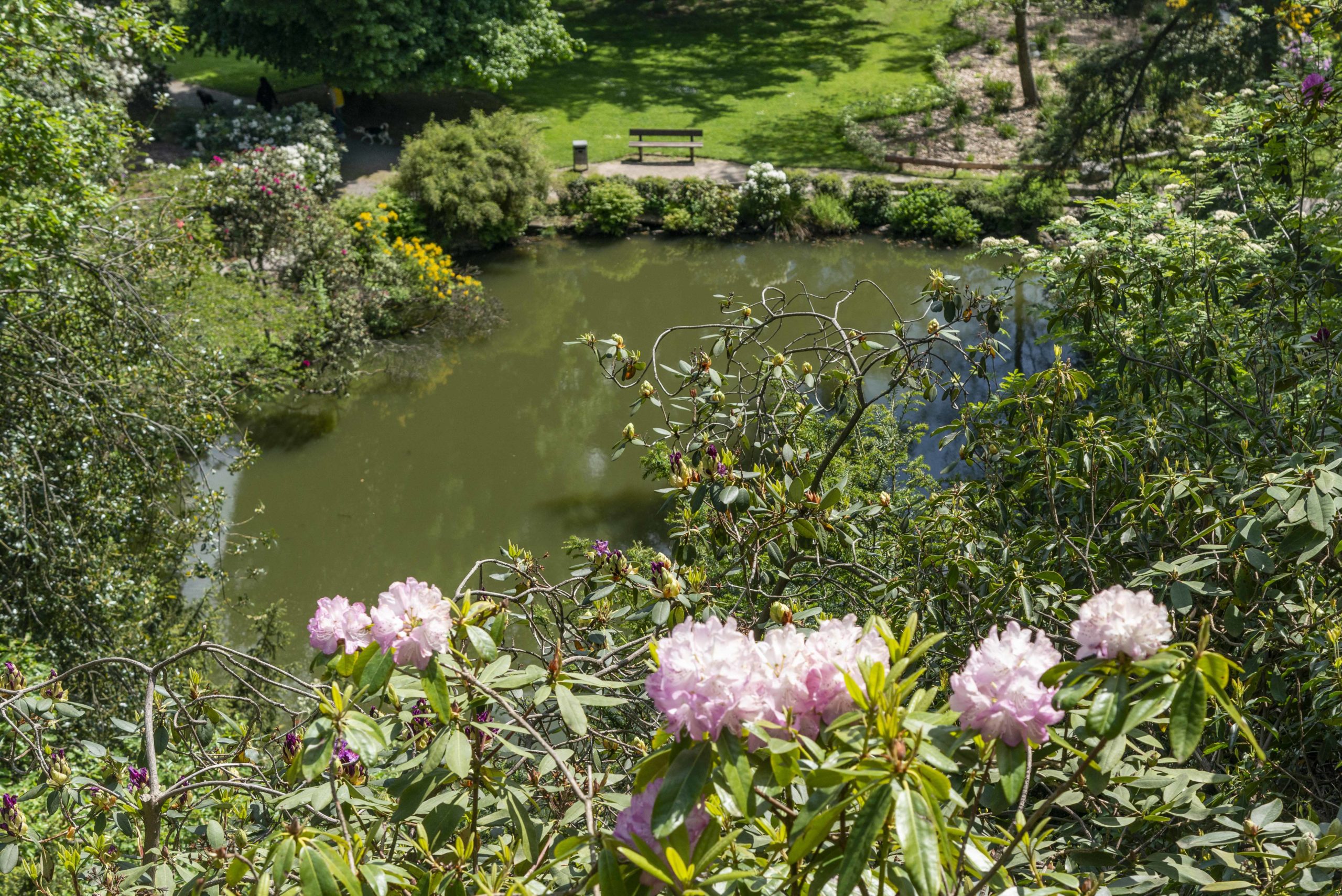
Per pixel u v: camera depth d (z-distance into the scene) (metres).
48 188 6.13
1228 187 5.66
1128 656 1.29
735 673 1.29
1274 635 2.69
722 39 28.62
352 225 14.90
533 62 26.14
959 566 3.28
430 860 1.79
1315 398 3.70
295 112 19.38
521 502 11.07
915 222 17.55
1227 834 1.99
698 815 1.45
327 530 10.57
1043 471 3.52
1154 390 4.31
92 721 5.51
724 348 3.90
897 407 6.54
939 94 23.19
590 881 1.52
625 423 12.59
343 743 2.09
